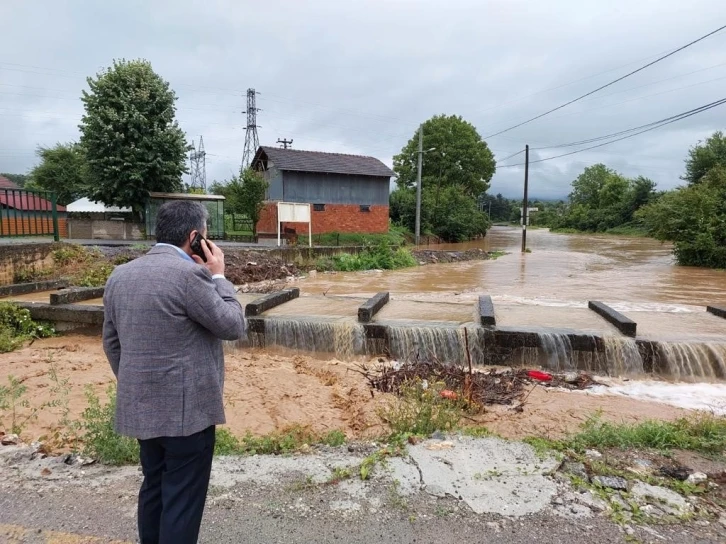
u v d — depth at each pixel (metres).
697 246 21.91
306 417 5.63
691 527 2.69
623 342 7.41
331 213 31.17
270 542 2.57
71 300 9.81
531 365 7.64
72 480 3.25
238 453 3.72
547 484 3.09
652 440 3.94
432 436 3.94
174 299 2.05
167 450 2.11
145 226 25.16
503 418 5.65
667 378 7.29
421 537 2.60
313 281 16.72
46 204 16.73
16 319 8.91
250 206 28.12
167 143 24.98
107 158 24.03
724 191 23.09
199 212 2.36
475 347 7.80
